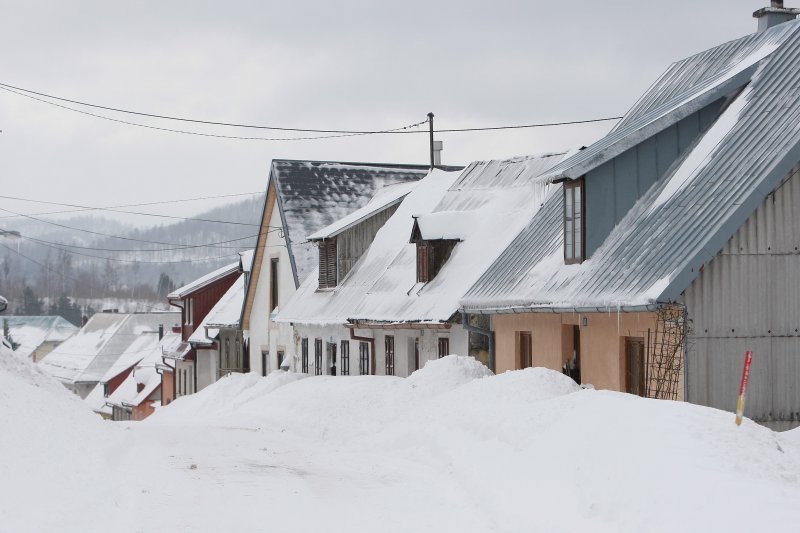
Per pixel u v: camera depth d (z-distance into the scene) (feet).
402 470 54.95
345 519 40.40
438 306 97.35
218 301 197.88
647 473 35.81
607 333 69.72
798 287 62.08
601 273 69.10
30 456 44.42
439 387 80.53
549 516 36.52
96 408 272.51
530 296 76.02
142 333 298.76
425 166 170.09
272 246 161.48
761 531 29.19
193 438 75.10
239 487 49.21
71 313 634.02
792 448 39.24
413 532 37.42
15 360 65.00
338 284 132.57
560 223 85.81
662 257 63.77
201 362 191.62
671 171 72.79
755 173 63.31
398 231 128.57
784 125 65.72
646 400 44.98
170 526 38.22
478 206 111.65
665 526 31.45
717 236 60.80
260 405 99.96
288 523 39.50
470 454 51.29
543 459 43.45
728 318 61.16
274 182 160.04
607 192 73.61
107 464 51.52
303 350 140.97
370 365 117.91
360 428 76.54
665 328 61.46
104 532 35.24
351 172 164.04
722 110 73.77
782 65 72.28
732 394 61.05
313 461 60.85
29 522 34.14
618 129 85.15
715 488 33.06
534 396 60.85
